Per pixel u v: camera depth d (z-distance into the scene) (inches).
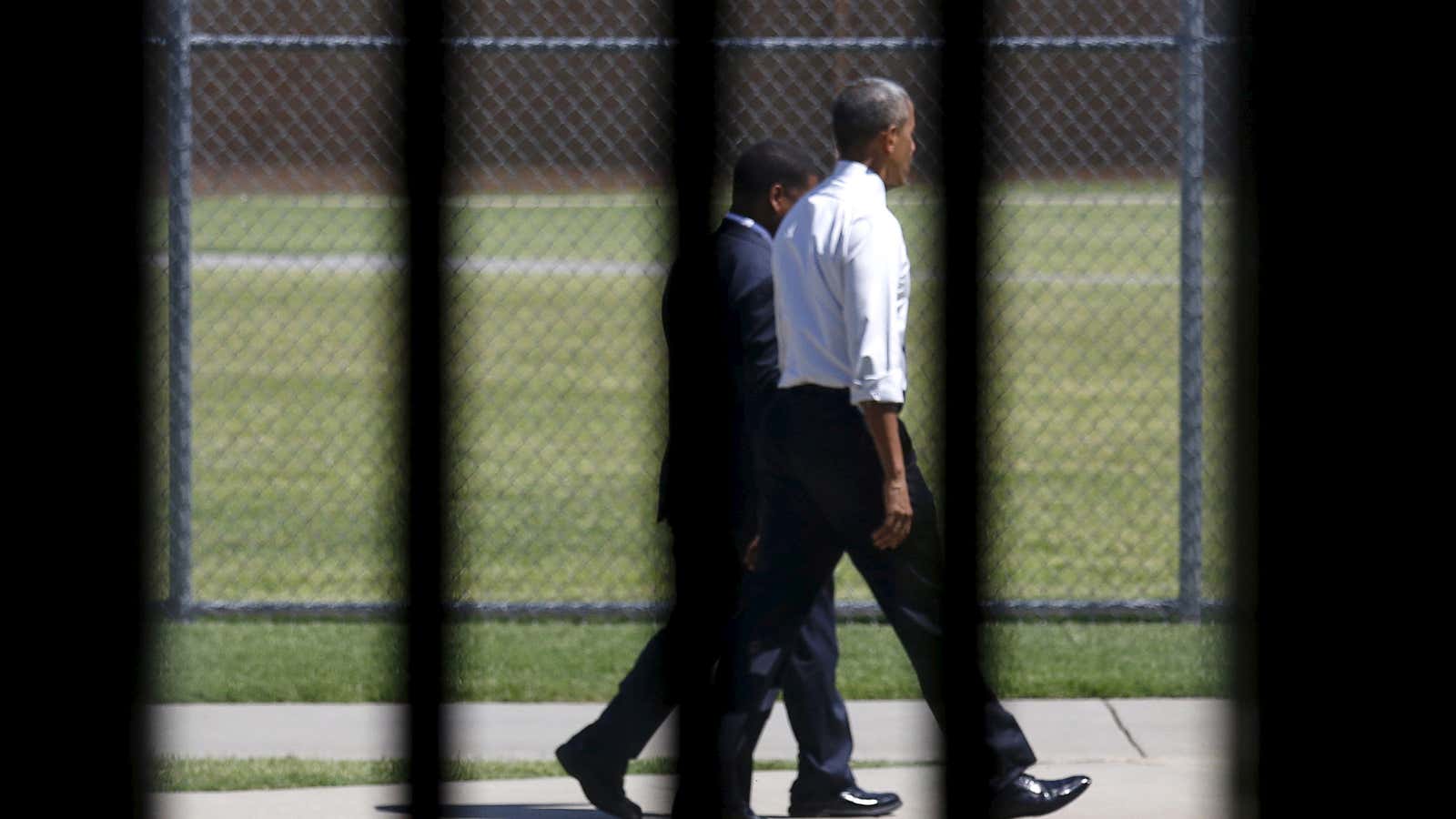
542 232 3309.5
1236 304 447.5
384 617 1064.8
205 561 1230.3
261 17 2881.4
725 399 674.2
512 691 923.4
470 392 1898.4
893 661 998.4
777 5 2817.4
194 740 824.9
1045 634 1027.9
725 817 671.8
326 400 1852.9
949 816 491.8
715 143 467.8
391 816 708.7
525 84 2984.7
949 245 452.1
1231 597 450.6
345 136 3248.0
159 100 1039.0
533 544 1293.1
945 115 443.8
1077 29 2856.8
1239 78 447.2
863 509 673.0
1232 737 444.1
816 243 665.6
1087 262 2812.5
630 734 681.0
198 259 2928.2
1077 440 1660.9
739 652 673.6
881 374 658.2
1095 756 801.6
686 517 669.3
